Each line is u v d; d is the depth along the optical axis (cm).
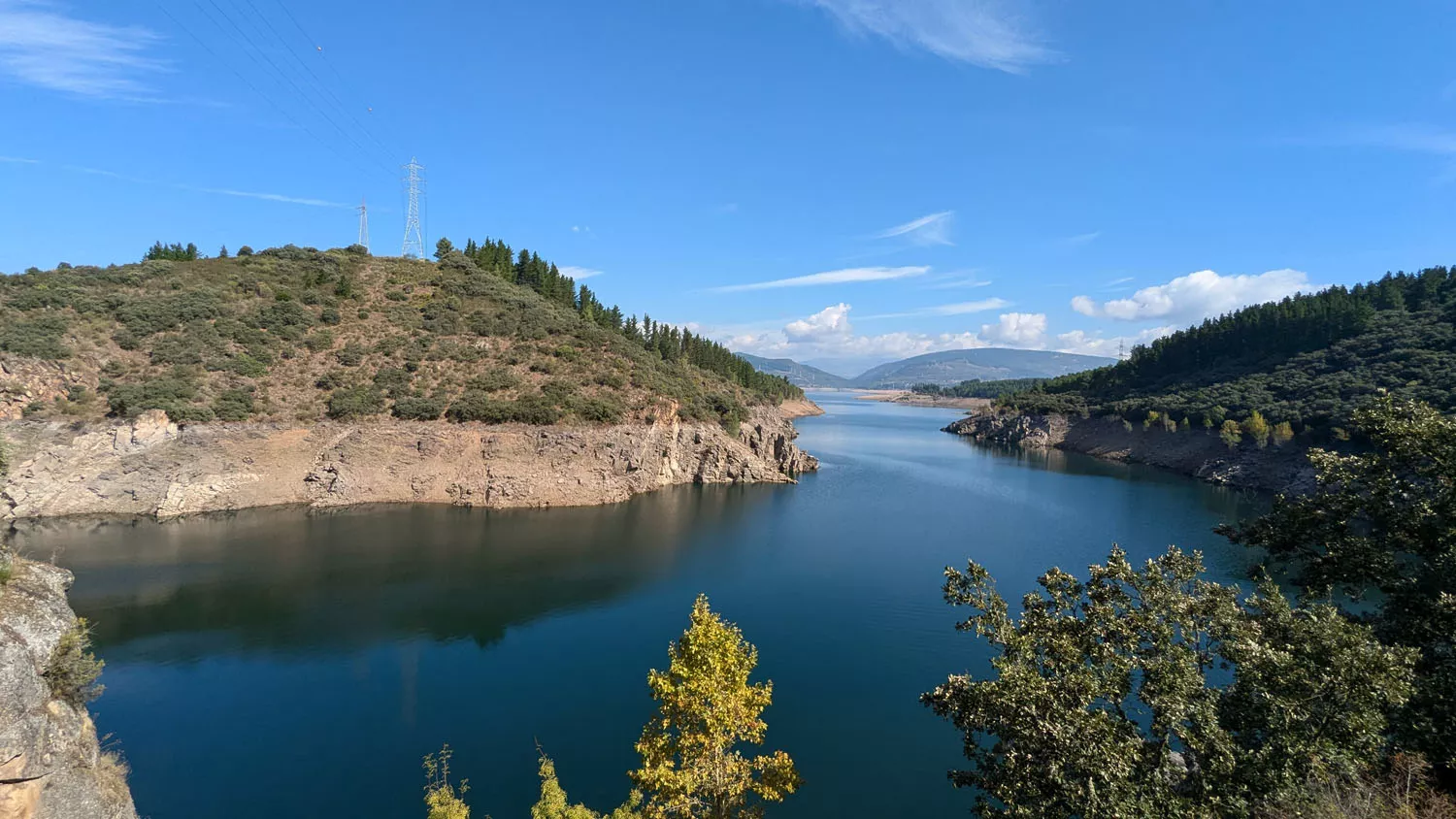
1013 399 18388
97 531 5284
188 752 2739
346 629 3862
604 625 4053
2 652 1761
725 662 1867
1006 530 6581
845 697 3341
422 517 6153
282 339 7256
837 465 11031
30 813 1705
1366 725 1180
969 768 2820
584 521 6366
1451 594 1562
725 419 9506
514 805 2492
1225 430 9975
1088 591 1634
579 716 3084
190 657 3488
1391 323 11456
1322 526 1873
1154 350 16238
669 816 1884
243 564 4738
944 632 4103
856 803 2606
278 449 6319
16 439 5475
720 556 5491
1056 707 1260
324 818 2406
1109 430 13438
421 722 3005
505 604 4306
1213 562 5459
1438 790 1354
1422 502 1695
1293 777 1196
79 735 1978
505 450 6900
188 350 6531
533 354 8206
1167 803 1197
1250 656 1269
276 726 2938
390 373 7125
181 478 5859
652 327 13875
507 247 12175
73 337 6175
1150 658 1377
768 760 1945
